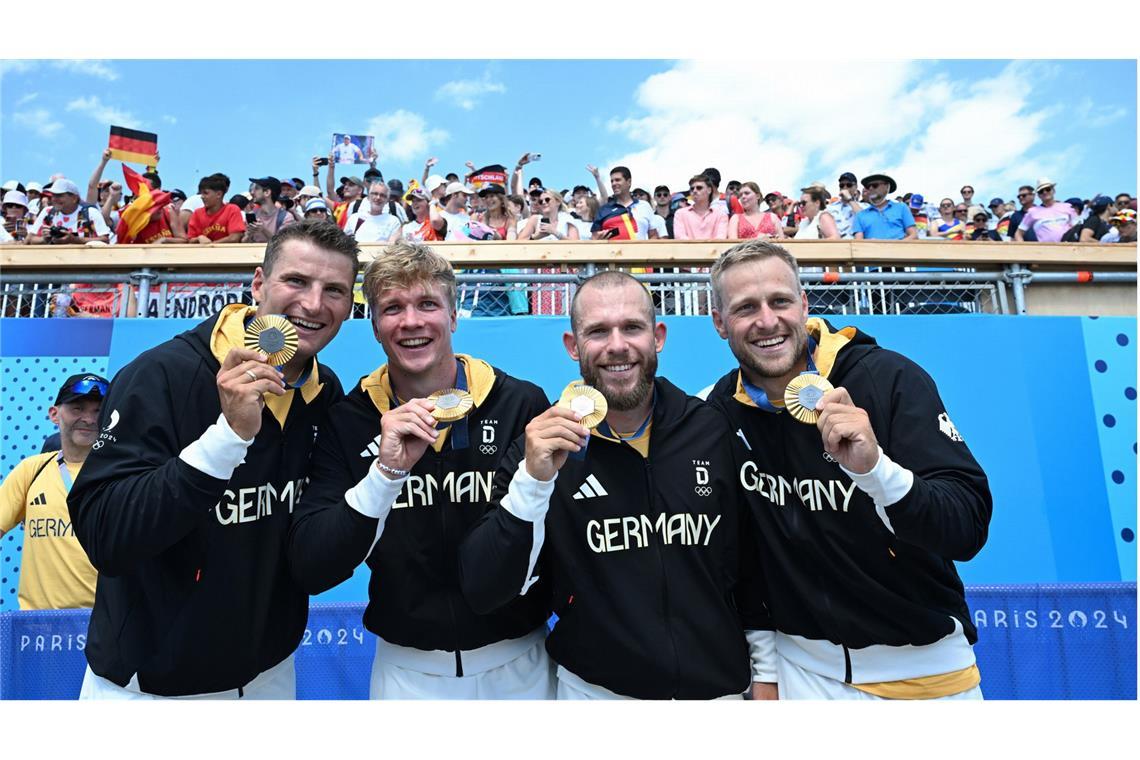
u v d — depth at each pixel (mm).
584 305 2350
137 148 7941
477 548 2137
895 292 5062
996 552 4418
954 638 2389
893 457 2281
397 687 2441
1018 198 8797
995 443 4551
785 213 8969
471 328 4645
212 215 6484
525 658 2557
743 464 2490
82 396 3809
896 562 2309
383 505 2100
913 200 10398
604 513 2324
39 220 6984
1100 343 4746
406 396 2502
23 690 3449
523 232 6711
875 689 2326
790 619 2439
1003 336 4695
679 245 4961
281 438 2355
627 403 2326
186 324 4578
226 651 2230
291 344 2162
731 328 2389
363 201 7426
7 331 4465
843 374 2439
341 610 3768
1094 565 4438
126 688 2258
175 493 1942
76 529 2102
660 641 2219
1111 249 5043
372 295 2381
